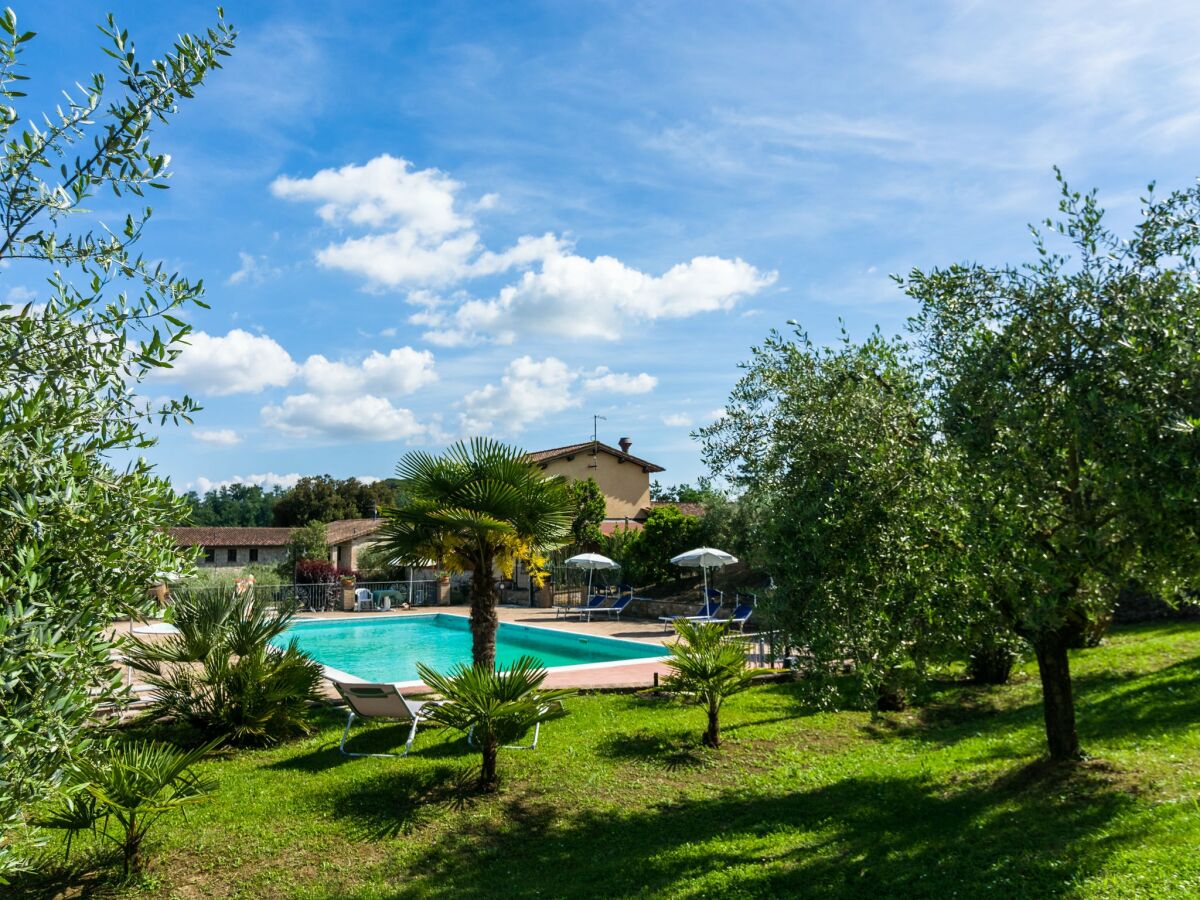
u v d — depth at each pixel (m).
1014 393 6.37
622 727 11.07
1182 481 5.21
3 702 2.64
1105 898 5.04
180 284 3.37
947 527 7.13
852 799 7.94
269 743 10.40
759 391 10.89
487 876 6.52
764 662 15.45
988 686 12.69
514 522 11.82
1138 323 5.94
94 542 3.10
